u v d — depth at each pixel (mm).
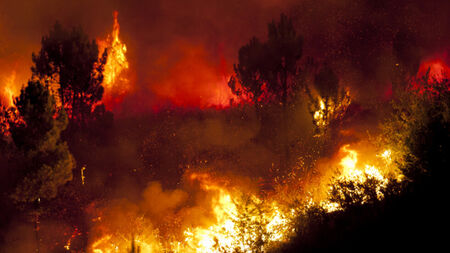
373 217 6434
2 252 10234
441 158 6656
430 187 6496
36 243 10391
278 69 13430
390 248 5387
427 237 5359
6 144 10070
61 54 13297
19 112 9742
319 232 6844
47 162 9875
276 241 7691
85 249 10352
